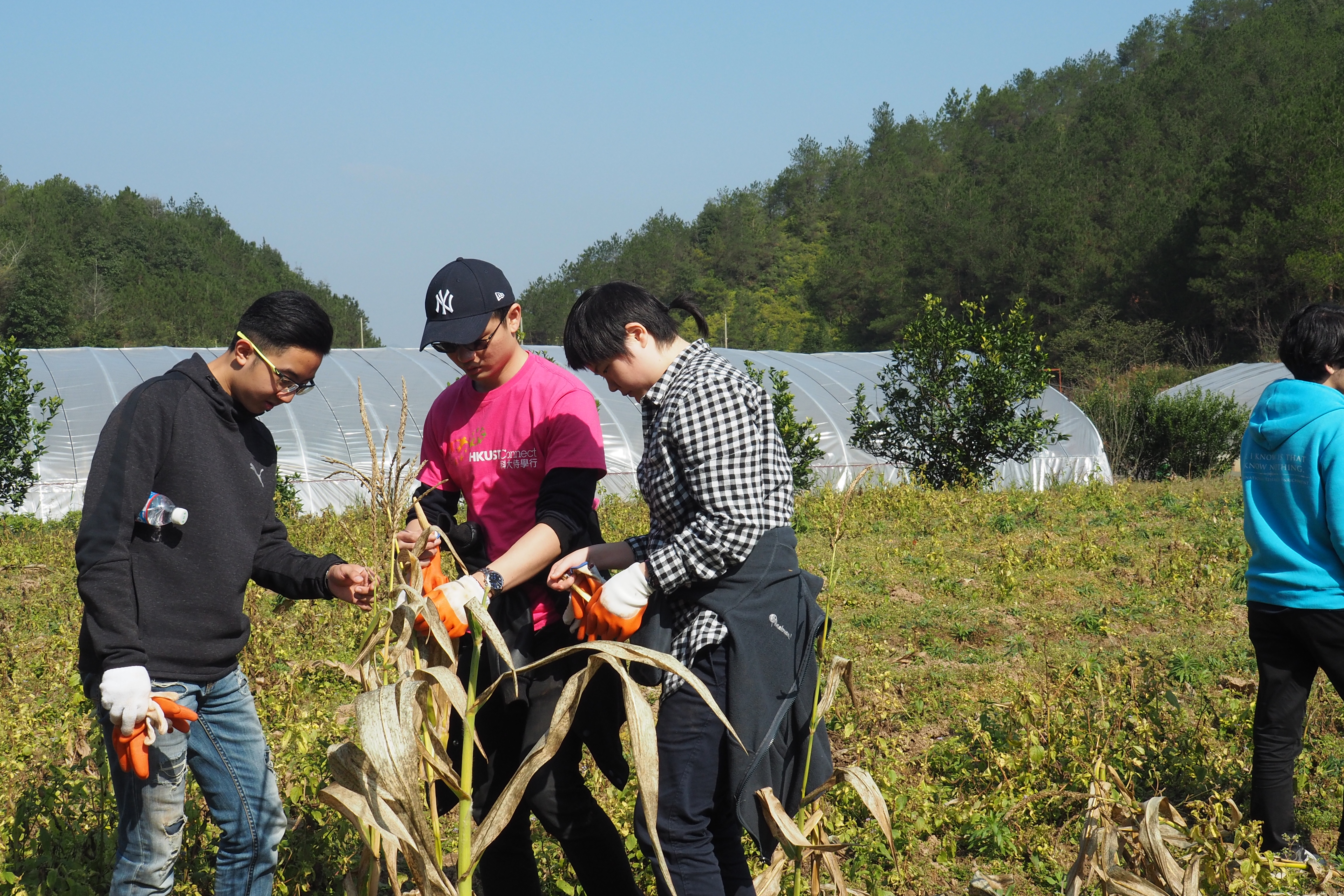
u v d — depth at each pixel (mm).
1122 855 2961
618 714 2760
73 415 16875
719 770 2492
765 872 2773
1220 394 22953
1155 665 5230
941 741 4809
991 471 15508
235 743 2605
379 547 2541
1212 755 4285
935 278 69438
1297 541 3439
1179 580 7938
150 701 2258
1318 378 3496
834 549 2764
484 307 2668
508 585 2492
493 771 2795
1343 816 3785
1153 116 75938
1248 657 5996
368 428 2314
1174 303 52844
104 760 3438
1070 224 61375
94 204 112250
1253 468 3598
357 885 2305
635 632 2492
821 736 2609
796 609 2506
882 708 5031
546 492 2688
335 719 4230
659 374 2551
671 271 107875
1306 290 44500
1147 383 27688
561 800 2689
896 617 7246
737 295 102000
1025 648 6477
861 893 2873
